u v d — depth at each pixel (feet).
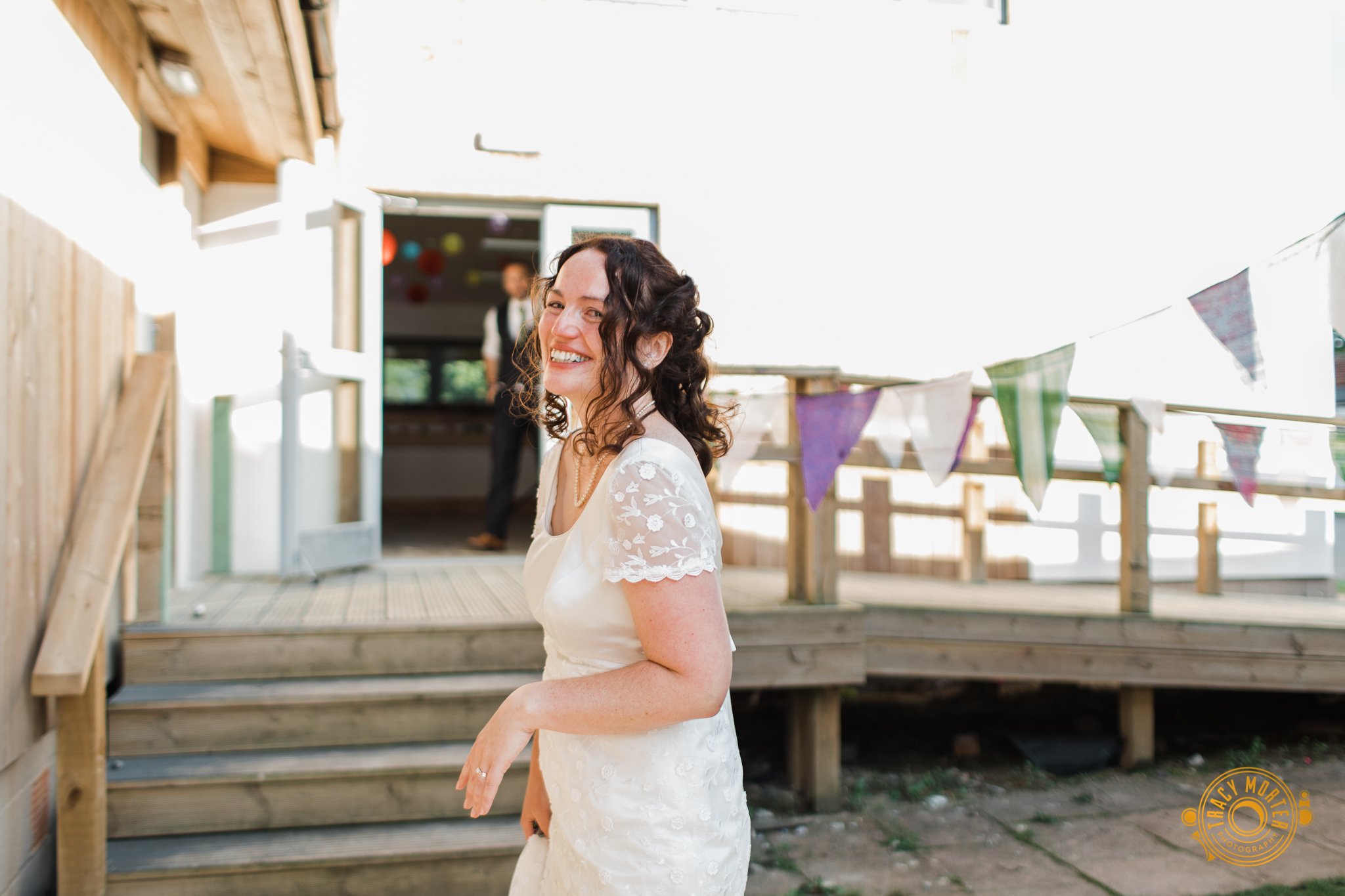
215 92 12.96
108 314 10.23
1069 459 18.24
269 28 10.81
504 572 15.99
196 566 15.26
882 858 10.62
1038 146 18.24
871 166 17.76
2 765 7.43
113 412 10.39
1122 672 13.47
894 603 13.89
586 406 4.11
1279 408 17.62
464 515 32.12
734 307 17.30
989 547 18.04
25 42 7.92
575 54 16.79
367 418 16.12
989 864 10.40
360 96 16.03
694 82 17.22
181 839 8.91
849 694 16.80
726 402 10.75
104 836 8.05
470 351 35.83
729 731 4.22
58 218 8.70
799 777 12.64
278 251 14.42
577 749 3.98
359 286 15.89
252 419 15.75
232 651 10.55
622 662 3.96
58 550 8.70
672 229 17.12
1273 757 14.34
